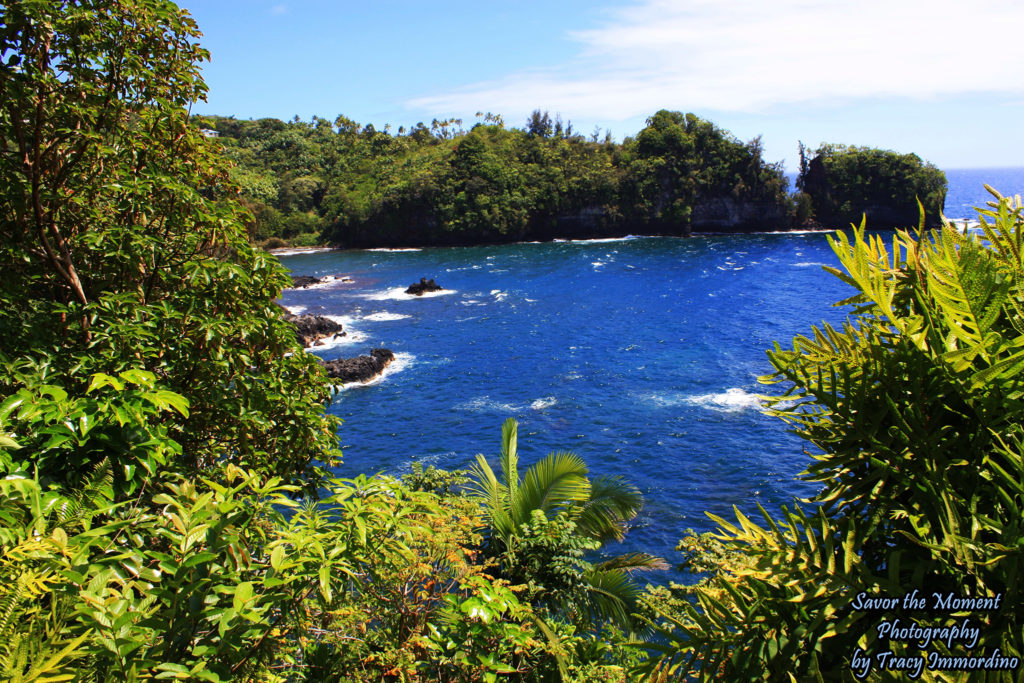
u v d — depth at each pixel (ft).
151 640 7.55
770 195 317.83
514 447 32.81
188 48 20.22
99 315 16.56
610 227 318.45
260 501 9.86
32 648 6.17
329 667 12.92
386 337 127.24
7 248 16.63
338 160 387.96
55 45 17.38
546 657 19.40
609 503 32.71
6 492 7.86
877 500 7.23
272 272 20.62
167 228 19.71
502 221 299.17
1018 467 6.30
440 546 15.02
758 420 75.51
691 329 125.39
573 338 122.11
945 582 6.65
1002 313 7.44
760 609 7.14
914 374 7.18
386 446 73.46
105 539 8.20
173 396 10.32
